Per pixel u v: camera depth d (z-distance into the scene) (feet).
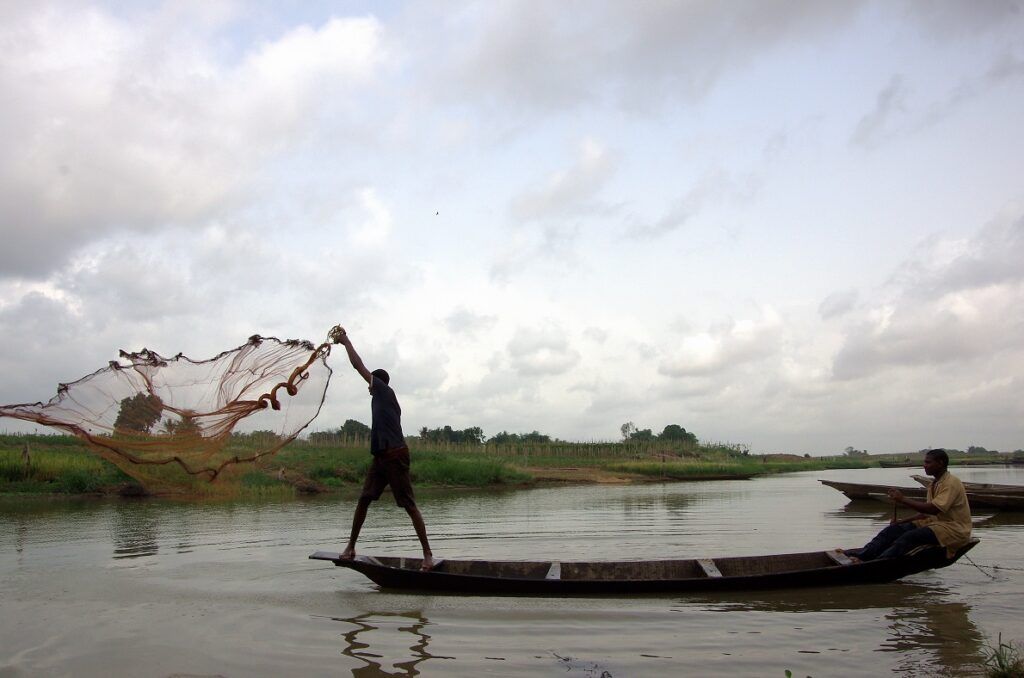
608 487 104.17
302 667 18.20
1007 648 19.44
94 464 75.36
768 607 24.34
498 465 109.09
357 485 85.76
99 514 54.34
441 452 132.67
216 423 27.20
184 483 28.53
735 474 153.89
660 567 29.66
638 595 26.13
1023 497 56.08
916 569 27.78
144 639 20.58
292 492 77.41
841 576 27.27
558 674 17.67
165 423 26.61
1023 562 32.48
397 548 37.91
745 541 40.70
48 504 62.03
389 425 28.73
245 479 76.43
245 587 27.58
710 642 20.34
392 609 24.11
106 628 21.72
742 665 18.34
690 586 26.37
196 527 46.60
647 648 19.79
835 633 21.17
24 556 34.83
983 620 22.49
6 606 24.48
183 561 33.30
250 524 48.29
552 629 21.70
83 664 18.43
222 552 36.01
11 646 19.97
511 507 65.16
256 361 27.91
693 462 166.61
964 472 164.96
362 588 27.35
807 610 23.91
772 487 103.65
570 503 70.44
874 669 17.99
